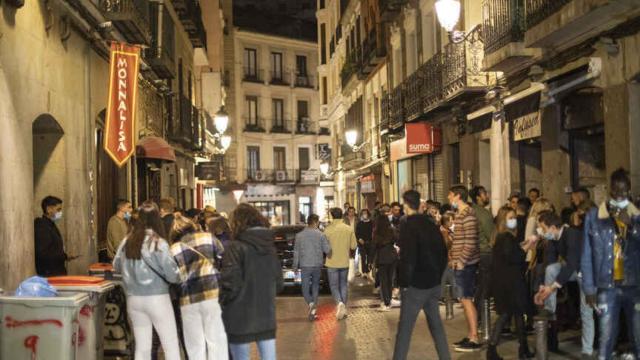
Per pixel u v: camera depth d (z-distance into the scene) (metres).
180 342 8.56
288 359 9.23
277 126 60.34
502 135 15.25
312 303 12.66
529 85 13.80
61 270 9.20
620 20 10.23
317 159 62.50
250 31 58.09
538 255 9.73
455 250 9.63
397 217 17.14
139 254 6.97
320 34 49.44
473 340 9.54
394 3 24.05
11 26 8.51
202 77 36.94
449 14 12.67
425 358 9.04
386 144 27.97
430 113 19.94
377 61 29.22
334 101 44.34
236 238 7.07
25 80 9.00
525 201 11.30
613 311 7.75
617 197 7.72
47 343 6.75
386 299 13.66
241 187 45.97
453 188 9.94
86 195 12.24
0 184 8.02
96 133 13.86
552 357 8.66
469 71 16.03
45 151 10.95
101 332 7.74
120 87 11.91
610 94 10.62
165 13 18.45
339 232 12.77
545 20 11.63
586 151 12.07
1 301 6.80
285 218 59.94
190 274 7.46
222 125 26.72
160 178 21.17
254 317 6.95
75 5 11.12
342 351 9.68
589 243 7.79
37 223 9.11
